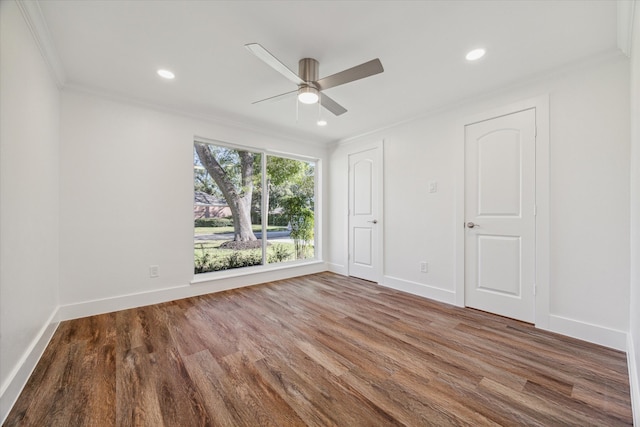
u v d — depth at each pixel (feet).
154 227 9.02
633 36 5.13
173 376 4.96
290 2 4.70
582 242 6.54
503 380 4.91
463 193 8.77
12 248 4.33
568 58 6.36
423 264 9.93
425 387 4.72
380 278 11.49
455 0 4.65
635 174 5.24
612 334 6.10
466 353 5.85
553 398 4.43
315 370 5.20
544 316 7.07
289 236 13.37
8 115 4.18
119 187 8.39
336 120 10.54
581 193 6.56
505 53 6.17
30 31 5.00
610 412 4.12
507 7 4.80
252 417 4.00
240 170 11.60
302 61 6.37
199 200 10.52
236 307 8.66
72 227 7.59
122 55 6.26
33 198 5.33
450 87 7.81
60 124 7.43
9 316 4.20
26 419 3.93
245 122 10.83
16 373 4.35
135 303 8.61
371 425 3.88
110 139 8.24
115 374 4.99
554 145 6.95
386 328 7.13
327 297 9.76
